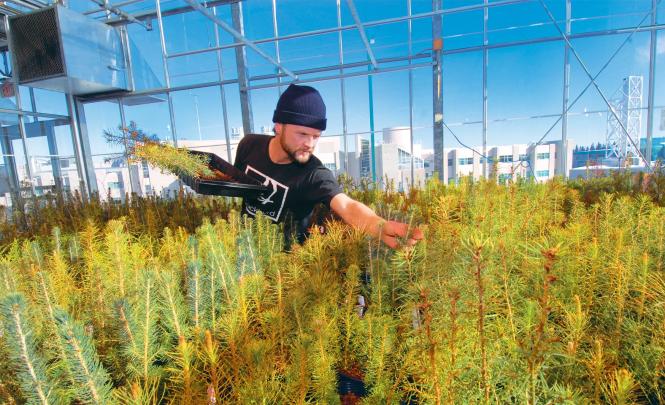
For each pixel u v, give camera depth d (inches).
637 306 29.5
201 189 54.0
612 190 73.5
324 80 363.3
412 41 334.6
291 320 31.0
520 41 305.7
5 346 22.6
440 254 31.0
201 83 382.9
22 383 20.1
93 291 31.4
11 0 288.2
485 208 45.7
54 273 36.0
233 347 25.8
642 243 38.2
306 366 24.3
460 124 331.9
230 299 32.0
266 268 40.5
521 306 30.2
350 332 31.9
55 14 284.0
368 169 374.0
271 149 68.1
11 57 293.7
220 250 35.5
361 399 27.9
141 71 395.9
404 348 27.9
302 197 64.8
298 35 194.4
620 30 279.0
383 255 41.6
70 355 19.9
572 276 31.9
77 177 407.5
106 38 349.4
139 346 24.1
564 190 69.7
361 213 51.5
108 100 411.2
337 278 39.1
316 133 59.0
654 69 277.4
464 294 23.0
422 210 61.7
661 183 72.8
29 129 357.7
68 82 315.3
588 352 25.9
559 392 20.8
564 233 38.5
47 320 26.6
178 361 23.7
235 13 355.6
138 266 36.0
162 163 46.1
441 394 21.9
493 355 22.4
